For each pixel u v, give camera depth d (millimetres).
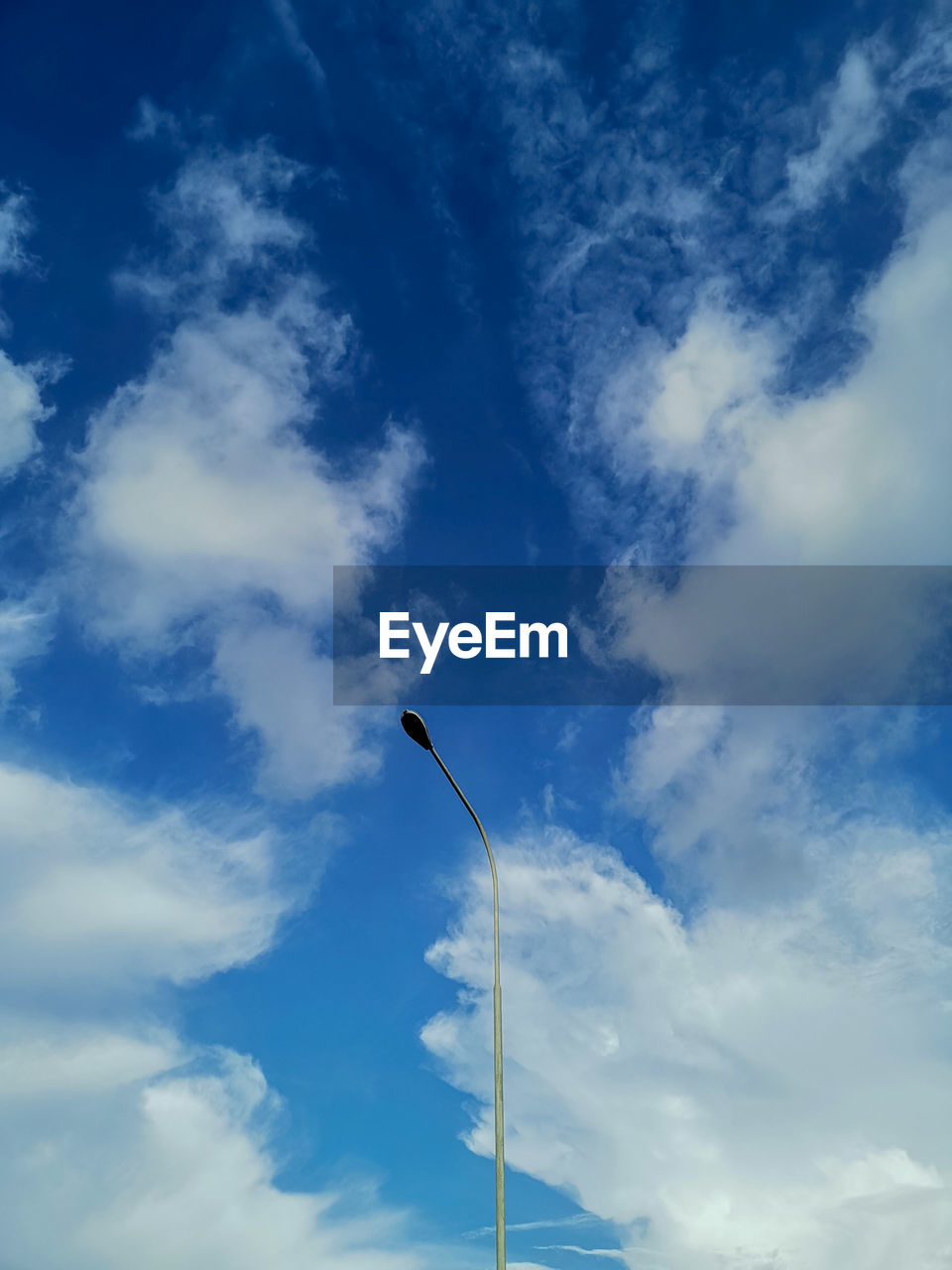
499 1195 9867
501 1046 10961
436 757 13062
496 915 12102
